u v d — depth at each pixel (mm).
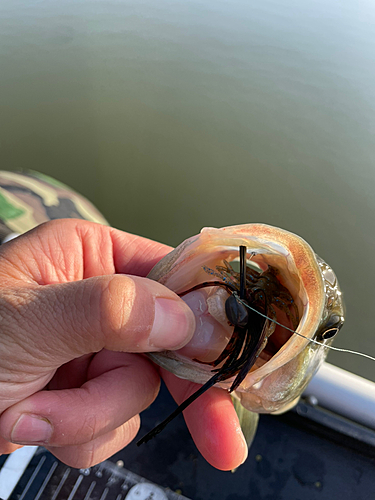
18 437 120
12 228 249
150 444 171
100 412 129
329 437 175
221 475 163
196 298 136
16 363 109
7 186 293
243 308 121
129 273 183
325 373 187
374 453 170
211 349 131
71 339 109
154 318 113
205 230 126
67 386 161
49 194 310
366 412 180
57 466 159
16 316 107
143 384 144
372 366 273
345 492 161
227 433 137
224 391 146
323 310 117
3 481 153
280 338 144
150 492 156
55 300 107
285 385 131
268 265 144
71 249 159
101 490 155
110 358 150
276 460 169
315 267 118
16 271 143
